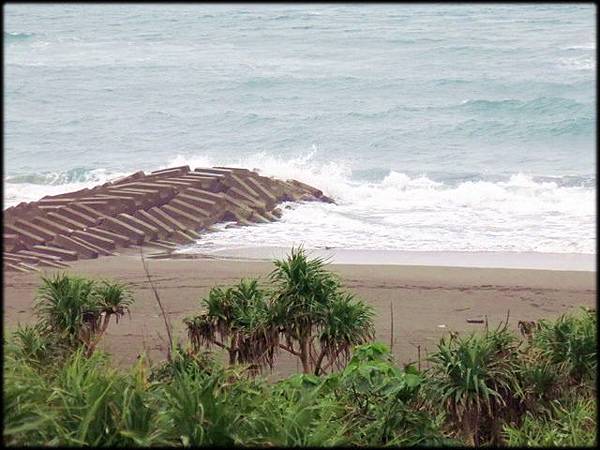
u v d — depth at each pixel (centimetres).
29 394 1031
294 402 1261
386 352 1545
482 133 7625
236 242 4066
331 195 5081
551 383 1550
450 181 5744
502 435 1455
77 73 11431
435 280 3381
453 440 1318
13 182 5778
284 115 8638
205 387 1060
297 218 4516
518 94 9119
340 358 2142
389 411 1275
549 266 3606
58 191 5459
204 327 1956
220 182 4603
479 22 14375
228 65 11706
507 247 3953
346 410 1327
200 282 3338
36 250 3775
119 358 2319
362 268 3600
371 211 4734
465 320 2873
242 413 1083
